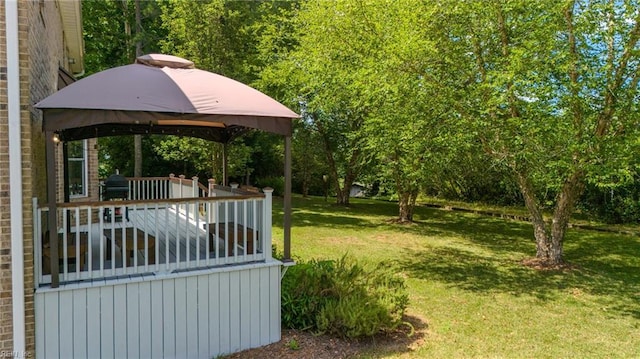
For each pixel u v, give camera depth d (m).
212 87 4.94
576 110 7.39
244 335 5.08
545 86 7.03
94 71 20.81
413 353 5.00
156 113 4.39
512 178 11.22
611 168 7.05
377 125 10.51
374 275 6.16
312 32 12.81
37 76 5.16
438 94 8.38
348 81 10.39
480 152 10.21
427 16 7.95
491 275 8.62
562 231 9.39
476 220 16.89
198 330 4.82
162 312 4.63
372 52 8.99
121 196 9.70
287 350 5.02
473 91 8.07
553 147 7.62
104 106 4.12
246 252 5.23
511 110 8.01
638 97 7.21
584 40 7.43
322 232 13.25
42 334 4.09
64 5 8.48
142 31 18.52
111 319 4.39
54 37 7.39
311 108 14.45
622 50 7.19
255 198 5.27
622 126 7.49
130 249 4.98
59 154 7.75
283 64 14.55
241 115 4.73
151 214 9.52
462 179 15.62
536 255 10.11
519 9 7.57
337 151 20.38
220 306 4.94
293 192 28.38
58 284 4.13
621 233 13.97
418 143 8.90
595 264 9.69
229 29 15.48
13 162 3.86
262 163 27.20
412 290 7.57
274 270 5.27
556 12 7.19
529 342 5.43
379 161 15.76
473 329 5.82
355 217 16.89
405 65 8.24
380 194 23.50
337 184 20.92
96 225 8.00
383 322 5.22
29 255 3.99
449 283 8.03
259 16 17.67
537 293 7.46
